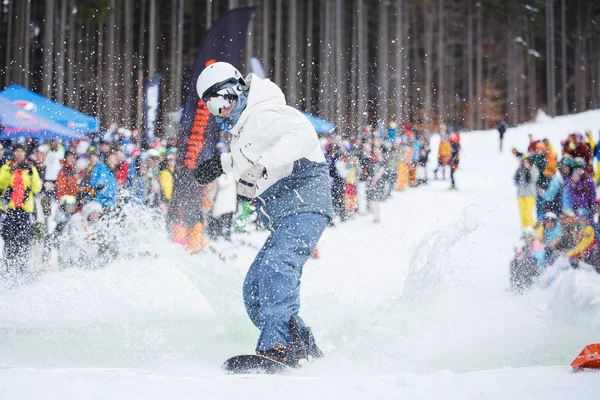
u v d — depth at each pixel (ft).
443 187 95.50
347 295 29.71
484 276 38.58
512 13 221.87
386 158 70.64
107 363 17.30
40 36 166.91
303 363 16.90
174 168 49.75
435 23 223.51
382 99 187.21
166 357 17.99
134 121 138.31
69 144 68.23
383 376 13.00
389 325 19.60
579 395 11.23
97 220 43.34
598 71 246.88
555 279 36.47
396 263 41.50
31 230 43.11
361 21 187.11
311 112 185.06
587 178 50.37
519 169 57.67
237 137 18.45
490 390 11.60
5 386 11.64
